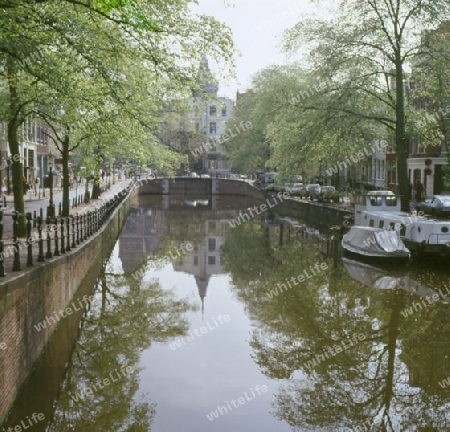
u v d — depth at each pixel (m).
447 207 30.84
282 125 29.53
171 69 13.04
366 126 28.66
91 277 20.28
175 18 12.71
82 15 12.15
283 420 10.16
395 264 23.23
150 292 19.89
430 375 12.27
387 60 27.42
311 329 15.39
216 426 9.84
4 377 8.27
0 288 7.93
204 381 11.77
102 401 10.70
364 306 17.58
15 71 12.01
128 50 12.88
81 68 13.06
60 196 42.06
